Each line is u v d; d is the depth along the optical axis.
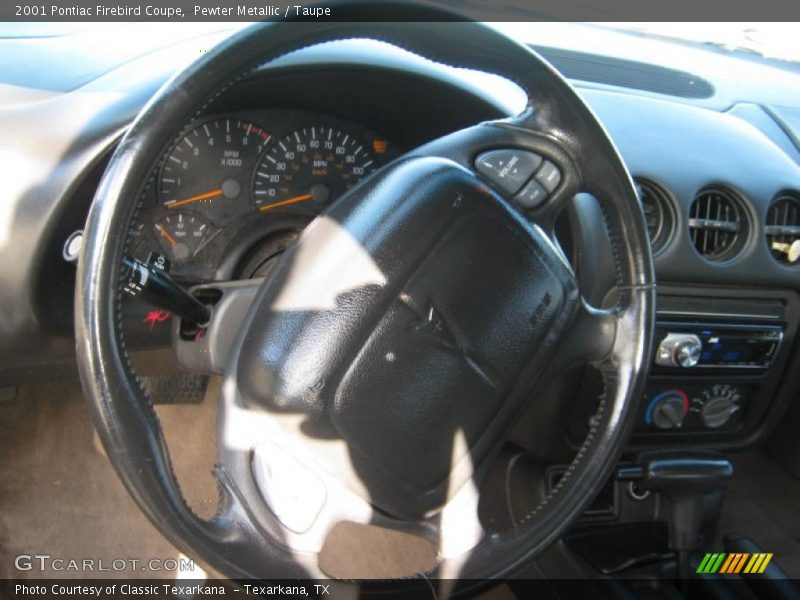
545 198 1.04
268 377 0.93
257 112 1.35
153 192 1.34
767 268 1.49
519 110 1.37
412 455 0.98
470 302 0.98
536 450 1.57
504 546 1.01
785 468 1.84
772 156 1.57
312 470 0.94
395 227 0.96
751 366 1.56
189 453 1.80
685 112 1.63
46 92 1.28
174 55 1.31
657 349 1.46
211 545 0.84
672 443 1.63
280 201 1.40
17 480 1.80
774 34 2.14
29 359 1.35
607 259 1.37
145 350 1.44
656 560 1.50
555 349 1.05
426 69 1.29
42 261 1.22
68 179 1.19
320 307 0.94
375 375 0.95
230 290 1.03
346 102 1.34
